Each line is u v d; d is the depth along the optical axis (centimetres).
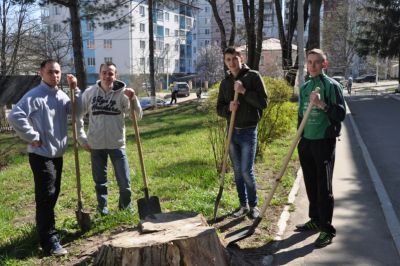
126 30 6550
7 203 709
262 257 454
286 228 532
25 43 3444
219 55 6894
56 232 477
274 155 978
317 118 468
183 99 4672
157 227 405
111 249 369
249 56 2378
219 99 564
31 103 459
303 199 647
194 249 367
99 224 542
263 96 527
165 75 7500
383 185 734
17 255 469
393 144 1155
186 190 700
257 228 529
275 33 6669
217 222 553
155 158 1023
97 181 568
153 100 3197
